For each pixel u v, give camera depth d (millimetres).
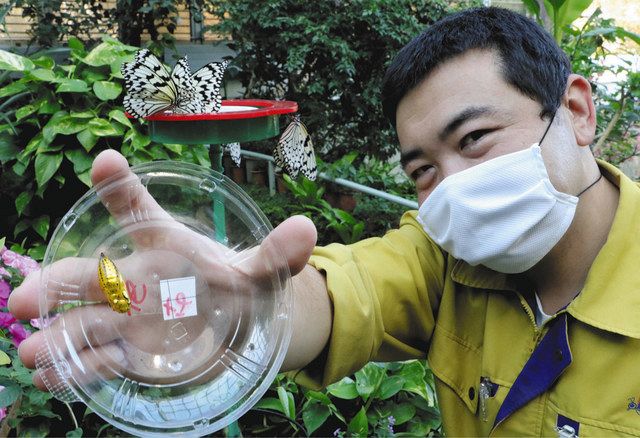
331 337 894
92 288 697
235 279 729
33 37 3746
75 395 720
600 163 971
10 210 2951
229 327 721
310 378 950
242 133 1289
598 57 3707
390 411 1765
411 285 1012
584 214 928
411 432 1745
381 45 3555
